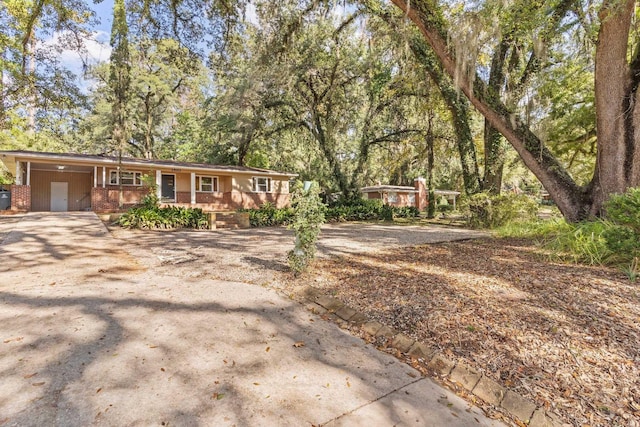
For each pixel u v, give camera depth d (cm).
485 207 1227
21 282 416
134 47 1315
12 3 1116
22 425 179
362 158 1920
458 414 212
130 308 348
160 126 2636
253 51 1325
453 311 338
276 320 338
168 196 1728
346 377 246
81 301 359
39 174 1565
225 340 290
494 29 745
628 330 290
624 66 645
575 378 238
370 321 334
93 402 200
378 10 1044
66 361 242
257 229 1169
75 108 1417
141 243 765
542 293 377
